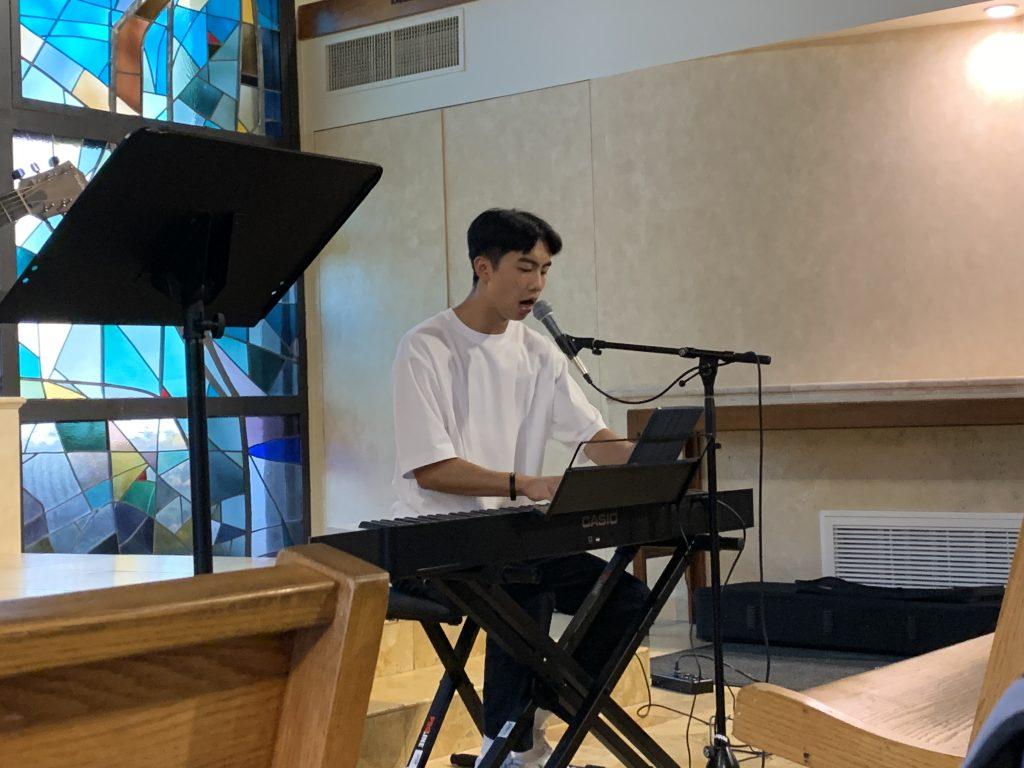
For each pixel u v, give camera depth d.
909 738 1.18
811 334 5.15
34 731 0.46
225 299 1.93
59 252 1.68
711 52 5.30
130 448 5.76
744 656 4.57
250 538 6.16
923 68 4.98
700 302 5.36
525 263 2.77
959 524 4.87
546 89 5.72
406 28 6.11
